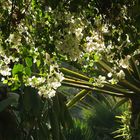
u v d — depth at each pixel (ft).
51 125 15.66
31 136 15.61
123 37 8.54
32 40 8.63
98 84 10.53
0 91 15.38
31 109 14.80
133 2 8.30
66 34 8.43
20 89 15.01
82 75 19.20
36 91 14.66
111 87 19.51
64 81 19.03
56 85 9.36
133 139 19.67
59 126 16.20
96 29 8.71
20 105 15.21
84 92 20.24
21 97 15.07
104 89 19.57
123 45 8.80
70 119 16.57
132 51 8.77
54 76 9.21
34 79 9.40
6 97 15.51
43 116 15.69
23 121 15.39
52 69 9.12
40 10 8.55
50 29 8.51
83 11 8.44
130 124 19.93
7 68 9.14
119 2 8.20
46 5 8.36
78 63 9.93
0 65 9.07
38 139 15.58
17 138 15.60
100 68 19.27
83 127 27.17
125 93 19.72
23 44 8.70
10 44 8.61
